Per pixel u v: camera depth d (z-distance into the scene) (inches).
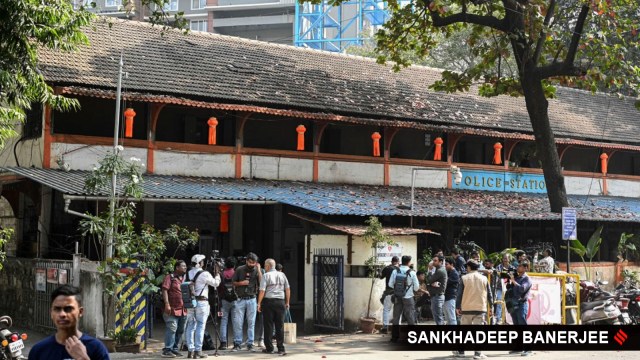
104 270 571.8
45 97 605.6
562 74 895.7
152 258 590.6
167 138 865.5
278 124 942.4
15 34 570.3
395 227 789.2
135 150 796.0
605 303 671.8
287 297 581.0
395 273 673.0
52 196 781.9
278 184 858.8
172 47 933.2
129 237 580.4
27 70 593.6
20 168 743.7
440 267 627.5
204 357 551.5
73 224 786.2
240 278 588.4
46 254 773.9
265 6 2987.2
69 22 599.5
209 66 920.3
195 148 834.8
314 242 746.8
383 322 701.3
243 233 938.7
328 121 909.8
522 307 570.6
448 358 544.1
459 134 1017.5
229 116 893.8
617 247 1043.3
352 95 996.6
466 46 1641.2
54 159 750.5
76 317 214.7
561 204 944.3
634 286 858.8
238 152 863.1
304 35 2349.9
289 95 919.7
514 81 975.6
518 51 921.5
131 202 634.2
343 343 632.4
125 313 579.8
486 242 1011.3
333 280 717.3
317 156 920.9
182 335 595.2
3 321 428.1
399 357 549.3
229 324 746.8
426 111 1031.6
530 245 997.8
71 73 775.1
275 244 947.3
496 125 1070.4
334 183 930.1
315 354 566.3
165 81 835.4
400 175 987.3
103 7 2479.1
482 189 1054.4
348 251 716.0
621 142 1189.7
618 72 866.8
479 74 957.8
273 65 999.6
